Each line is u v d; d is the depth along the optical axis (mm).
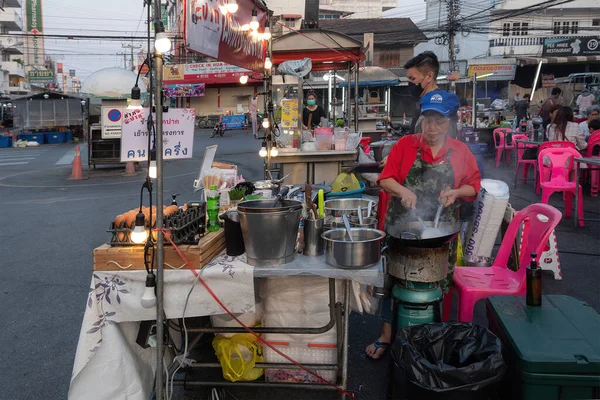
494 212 3730
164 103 2271
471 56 33469
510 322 2342
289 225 2240
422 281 2561
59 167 14242
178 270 2240
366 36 15461
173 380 2551
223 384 2514
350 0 51062
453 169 2770
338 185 3904
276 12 29125
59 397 2811
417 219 2838
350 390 2762
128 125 2170
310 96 10617
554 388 2035
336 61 8547
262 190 3691
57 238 6273
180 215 2395
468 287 2945
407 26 32500
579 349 2096
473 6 33125
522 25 32250
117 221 2357
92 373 2264
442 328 2350
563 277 4371
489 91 25344
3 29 46375
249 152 15789
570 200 6348
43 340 3508
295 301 2561
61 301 4215
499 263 3324
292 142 6305
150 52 2141
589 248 5164
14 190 10234
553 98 10070
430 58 3121
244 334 2590
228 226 2371
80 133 25406
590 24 31953
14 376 3033
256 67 4277
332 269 2209
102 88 12836
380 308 3350
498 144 11969
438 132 2701
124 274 2260
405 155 2830
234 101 34875
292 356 2584
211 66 33125
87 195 9430
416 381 2080
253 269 2219
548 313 2443
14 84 48875
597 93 18031
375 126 13773
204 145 19156
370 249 2219
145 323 2367
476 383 2014
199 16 2680
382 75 15273
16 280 4742
